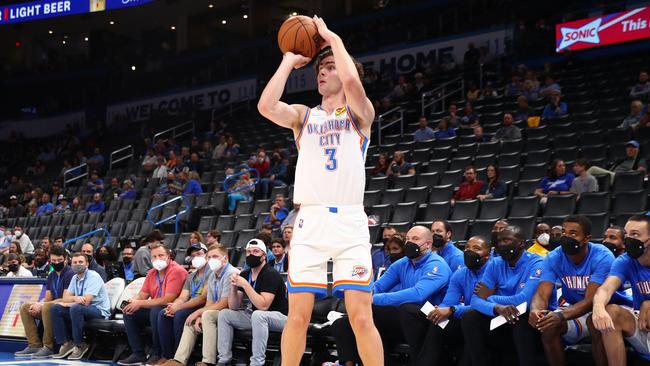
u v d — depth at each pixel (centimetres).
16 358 777
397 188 1138
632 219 473
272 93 329
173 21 2745
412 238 586
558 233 657
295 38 341
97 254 923
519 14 1842
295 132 346
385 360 600
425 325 561
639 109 1136
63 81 2802
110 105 2538
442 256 642
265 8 2670
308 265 327
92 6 2031
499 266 544
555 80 1520
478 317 520
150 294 753
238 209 1221
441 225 638
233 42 2500
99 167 1961
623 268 480
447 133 1347
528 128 1234
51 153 2341
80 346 771
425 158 1255
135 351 731
